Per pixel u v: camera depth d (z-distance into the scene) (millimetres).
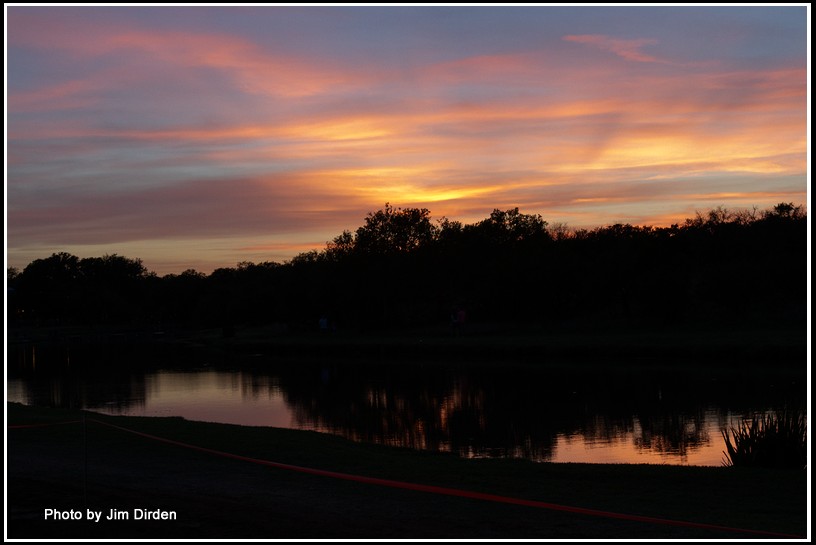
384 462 15055
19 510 10359
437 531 9430
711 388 32781
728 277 58094
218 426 19828
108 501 10883
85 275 169750
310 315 88250
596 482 13117
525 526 9734
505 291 69500
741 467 14625
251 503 10836
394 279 78438
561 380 38062
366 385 40125
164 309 151625
